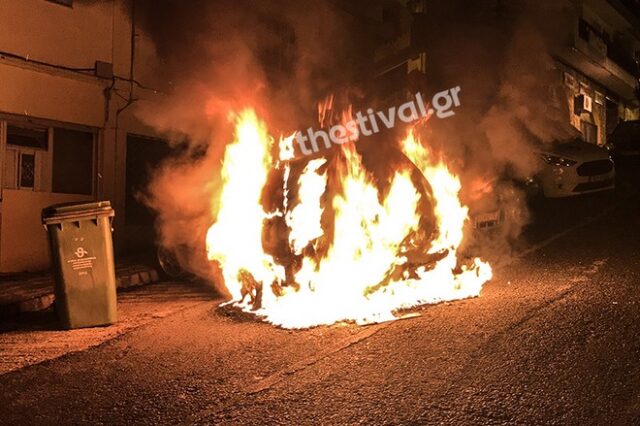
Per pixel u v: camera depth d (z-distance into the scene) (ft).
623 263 26.48
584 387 13.98
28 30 33.86
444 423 12.81
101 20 37.37
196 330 21.47
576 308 19.88
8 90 32.96
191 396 15.35
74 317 22.66
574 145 42.86
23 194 34.17
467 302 21.90
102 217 23.16
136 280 31.09
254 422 13.55
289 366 16.97
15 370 18.07
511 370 15.28
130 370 17.62
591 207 42.11
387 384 15.11
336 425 13.12
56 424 14.11
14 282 30.27
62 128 36.19
